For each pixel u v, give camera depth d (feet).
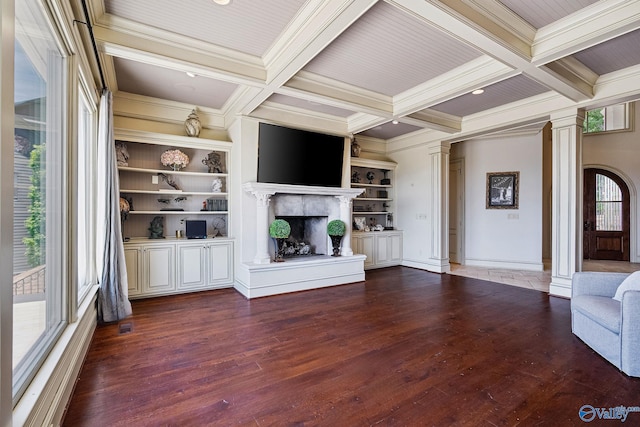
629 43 9.68
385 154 23.24
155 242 13.78
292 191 15.25
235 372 7.55
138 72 11.64
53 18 5.81
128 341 9.30
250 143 14.87
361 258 17.22
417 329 10.30
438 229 19.63
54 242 6.74
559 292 14.06
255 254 15.12
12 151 3.74
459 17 7.56
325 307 12.66
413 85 12.93
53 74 6.66
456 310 12.28
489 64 10.64
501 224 21.26
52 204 6.66
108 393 6.67
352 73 11.77
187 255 14.51
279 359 8.22
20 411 4.11
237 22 8.70
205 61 9.93
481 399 6.47
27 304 5.26
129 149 14.48
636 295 7.22
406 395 6.62
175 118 14.89
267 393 6.70
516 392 6.71
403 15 8.30
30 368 4.99
